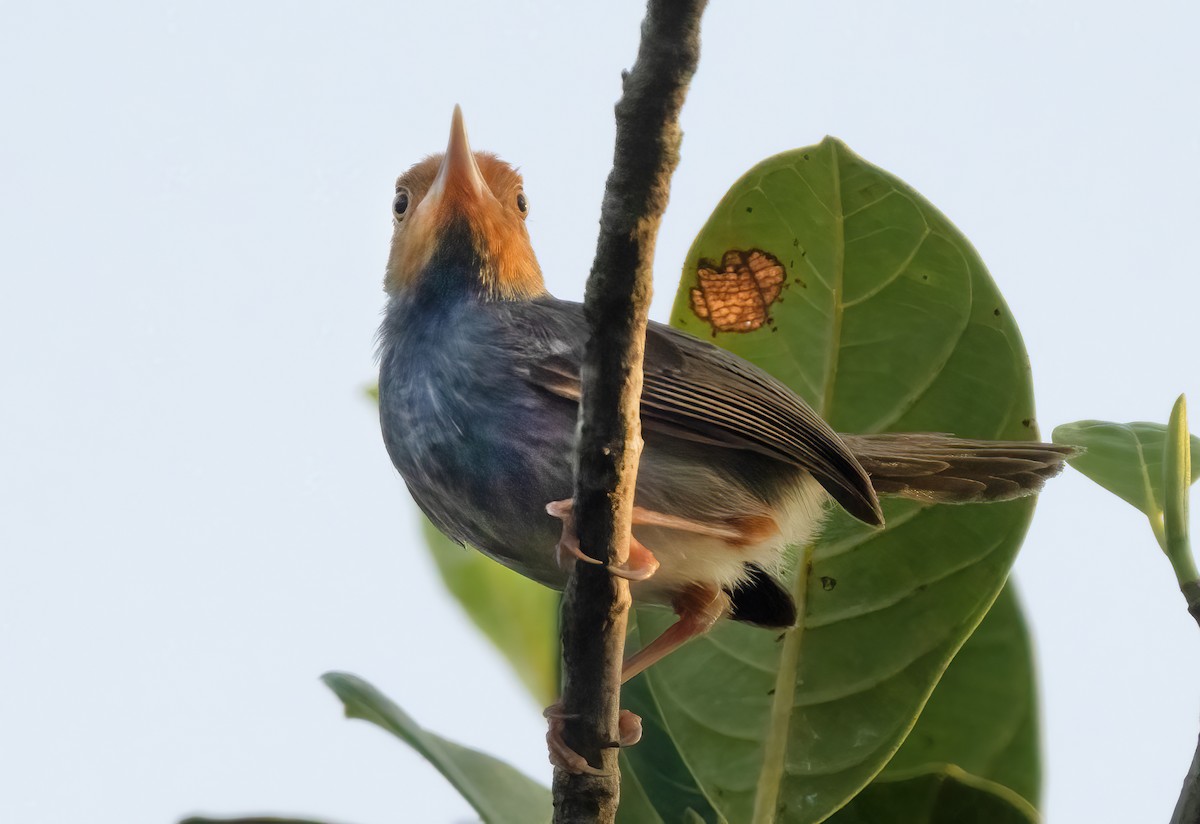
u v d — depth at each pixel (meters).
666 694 8.80
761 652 8.73
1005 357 8.62
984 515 8.49
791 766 8.32
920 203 8.70
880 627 8.48
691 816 8.47
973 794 8.06
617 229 6.00
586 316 6.26
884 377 8.90
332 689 7.69
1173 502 6.96
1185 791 5.89
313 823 7.26
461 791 7.29
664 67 5.64
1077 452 8.42
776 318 9.16
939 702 8.45
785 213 8.95
